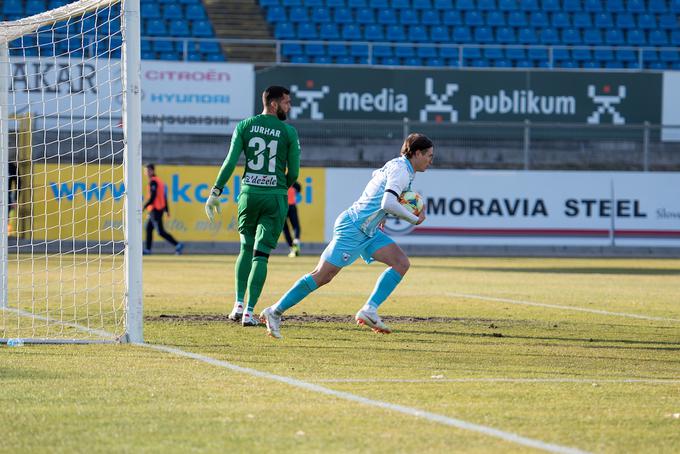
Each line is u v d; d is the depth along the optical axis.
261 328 28.41
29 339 24.23
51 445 13.69
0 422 15.10
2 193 34.28
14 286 44.00
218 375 19.70
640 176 78.38
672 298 41.59
